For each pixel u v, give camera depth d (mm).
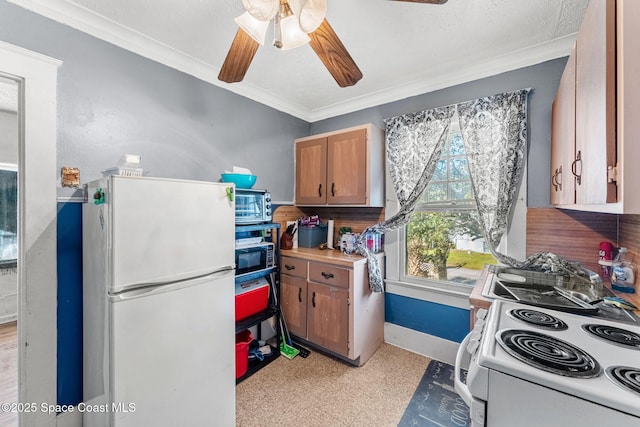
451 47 1766
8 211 3020
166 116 1860
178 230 1320
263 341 2391
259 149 2504
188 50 1833
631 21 639
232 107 2279
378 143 2400
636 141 633
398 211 2400
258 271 2135
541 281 1495
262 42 1146
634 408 572
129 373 1152
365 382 1927
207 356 1426
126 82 1666
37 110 1343
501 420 716
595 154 807
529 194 1823
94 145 1542
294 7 937
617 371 681
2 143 3029
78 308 1494
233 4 1392
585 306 1108
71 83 1459
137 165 1434
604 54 725
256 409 1676
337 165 2461
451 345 2141
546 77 1769
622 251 1428
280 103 2660
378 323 2377
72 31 1459
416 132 2217
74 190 1473
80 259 1500
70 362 1470
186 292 1341
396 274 2428
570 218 1686
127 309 1151
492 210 1890
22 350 1327
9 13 1286
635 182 632
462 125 2010
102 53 1568
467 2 1374
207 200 1443
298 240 2719
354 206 2469
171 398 1280
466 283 2164
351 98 2602
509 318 1014
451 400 1742
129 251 1163
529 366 703
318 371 2059
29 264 1333
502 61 1886
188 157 1986
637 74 632
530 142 1821
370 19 1492
